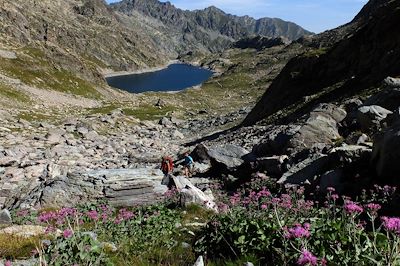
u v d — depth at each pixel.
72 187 23.59
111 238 11.18
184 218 16.16
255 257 8.04
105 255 8.51
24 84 107.81
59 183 23.88
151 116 99.06
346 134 28.17
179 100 151.38
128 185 23.30
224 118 89.69
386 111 27.56
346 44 64.62
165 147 55.75
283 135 29.48
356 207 7.19
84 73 152.38
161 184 24.33
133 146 54.12
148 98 148.25
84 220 14.48
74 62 152.00
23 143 46.88
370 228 12.27
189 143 60.12
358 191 18.00
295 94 66.31
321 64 66.69
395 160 17.20
